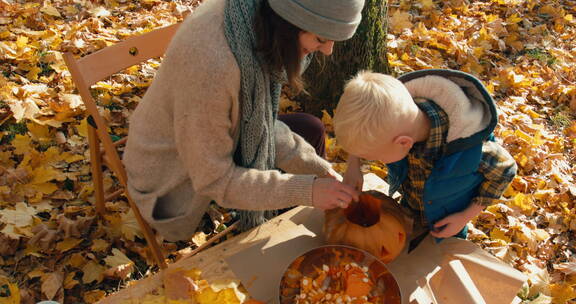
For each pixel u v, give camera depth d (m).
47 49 3.42
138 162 1.88
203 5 1.56
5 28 3.55
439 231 1.69
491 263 1.62
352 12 1.34
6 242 2.26
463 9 4.80
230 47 1.46
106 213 2.53
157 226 1.96
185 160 1.68
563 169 3.22
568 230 2.82
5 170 2.54
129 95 3.29
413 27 4.45
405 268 1.60
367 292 1.37
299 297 1.36
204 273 1.58
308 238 1.70
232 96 1.53
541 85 3.95
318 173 2.07
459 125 1.48
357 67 3.15
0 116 2.85
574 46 4.55
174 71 1.51
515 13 4.80
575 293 2.36
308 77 3.27
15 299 1.95
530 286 2.38
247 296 1.50
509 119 3.52
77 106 3.00
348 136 1.43
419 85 1.56
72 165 2.74
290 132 2.08
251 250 1.64
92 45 3.53
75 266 2.27
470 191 1.70
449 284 1.54
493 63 4.15
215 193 1.68
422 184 1.67
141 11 4.11
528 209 2.83
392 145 1.45
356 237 1.52
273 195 1.62
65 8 3.93
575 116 3.75
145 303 1.44
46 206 2.49
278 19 1.41
